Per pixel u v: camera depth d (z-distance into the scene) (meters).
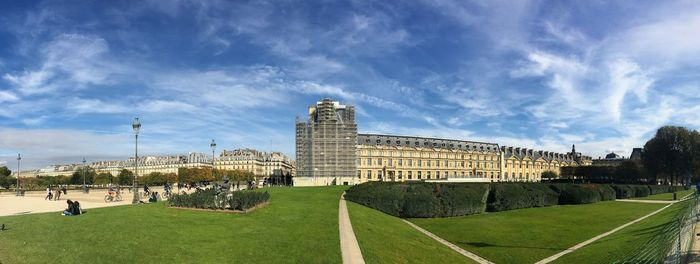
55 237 25.39
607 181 185.25
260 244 26.19
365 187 68.44
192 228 29.73
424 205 61.12
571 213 71.38
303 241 28.05
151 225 30.08
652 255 26.30
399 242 35.50
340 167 135.25
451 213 63.53
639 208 78.56
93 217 33.44
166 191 76.75
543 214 69.50
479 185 74.25
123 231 27.48
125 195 84.06
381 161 183.50
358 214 47.00
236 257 23.19
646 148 158.62
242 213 37.44
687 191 136.38
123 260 21.05
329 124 136.12
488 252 41.50
